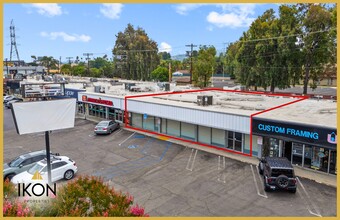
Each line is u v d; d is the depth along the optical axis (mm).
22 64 148125
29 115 14336
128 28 101938
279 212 14117
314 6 46031
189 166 21000
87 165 21547
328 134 17672
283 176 15938
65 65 134250
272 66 48875
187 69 128500
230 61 78312
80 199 10758
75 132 32500
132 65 91938
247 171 19797
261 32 51125
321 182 17781
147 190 16969
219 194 16297
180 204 15148
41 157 20094
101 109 40406
